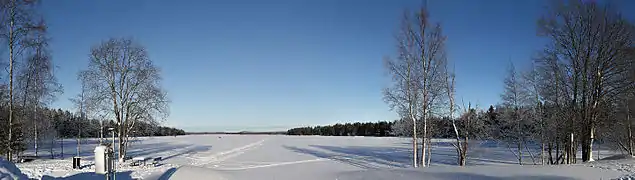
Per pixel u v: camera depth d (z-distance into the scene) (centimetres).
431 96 1697
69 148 4147
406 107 1702
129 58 2356
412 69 1686
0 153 2167
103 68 2291
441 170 1296
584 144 1688
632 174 1008
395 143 5438
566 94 1789
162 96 2455
